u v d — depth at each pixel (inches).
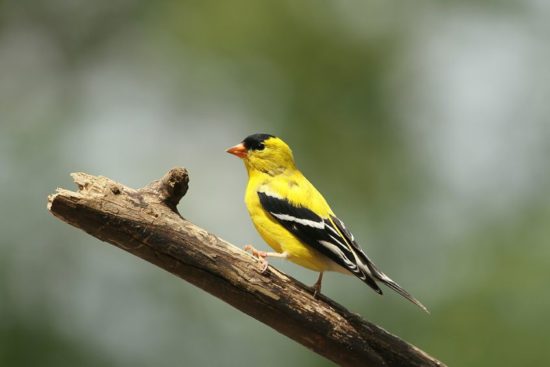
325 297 301.1
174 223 277.3
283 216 352.2
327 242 339.9
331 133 596.4
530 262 497.0
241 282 287.0
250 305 292.4
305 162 586.6
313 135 593.9
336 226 349.7
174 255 280.1
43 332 477.7
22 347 467.8
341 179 583.5
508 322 464.8
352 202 576.1
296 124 596.4
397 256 550.6
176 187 275.6
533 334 454.6
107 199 268.2
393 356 302.5
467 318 474.9
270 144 377.4
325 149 593.6
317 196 364.5
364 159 591.2
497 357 450.3
